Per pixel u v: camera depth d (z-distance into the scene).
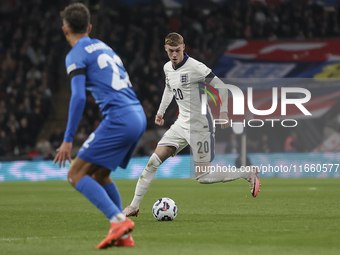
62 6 84.88
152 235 16.31
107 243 13.45
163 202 20.48
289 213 22.50
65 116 75.12
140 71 78.00
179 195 35.31
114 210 13.52
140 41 82.50
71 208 27.02
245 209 24.72
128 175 61.94
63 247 14.20
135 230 17.58
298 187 41.62
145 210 25.39
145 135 66.94
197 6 89.81
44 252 13.36
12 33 82.44
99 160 13.94
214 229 17.59
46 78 76.44
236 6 87.19
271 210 24.02
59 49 81.12
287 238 15.23
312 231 16.59
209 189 41.56
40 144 64.12
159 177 61.53
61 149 13.48
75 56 14.05
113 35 81.94
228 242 14.70
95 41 14.68
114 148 14.02
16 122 68.12
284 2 87.25
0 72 77.75
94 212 24.67
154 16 85.62
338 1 88.12
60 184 52.06
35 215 23.61
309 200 29.33
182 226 18.58
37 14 83.62
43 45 80.94
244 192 37.56
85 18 14.63
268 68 76.88
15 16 83.50
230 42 78.69
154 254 12.75
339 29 86.56
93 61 14.18
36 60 79.12
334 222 19.00
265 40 78.38
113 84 14.22
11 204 29.92
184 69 22.44
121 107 14.12
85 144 14.06
